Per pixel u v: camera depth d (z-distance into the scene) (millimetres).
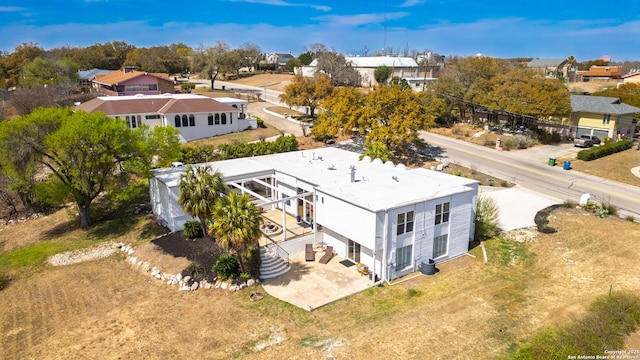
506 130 59062
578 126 56125
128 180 32562
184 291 23219
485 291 22969
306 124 61188
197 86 100875
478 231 29500
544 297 22156
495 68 65500
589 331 18281
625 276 23766
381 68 96625
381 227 23219
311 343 18656
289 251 27469
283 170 33188
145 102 54781
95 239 30641
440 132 61875
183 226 29812
